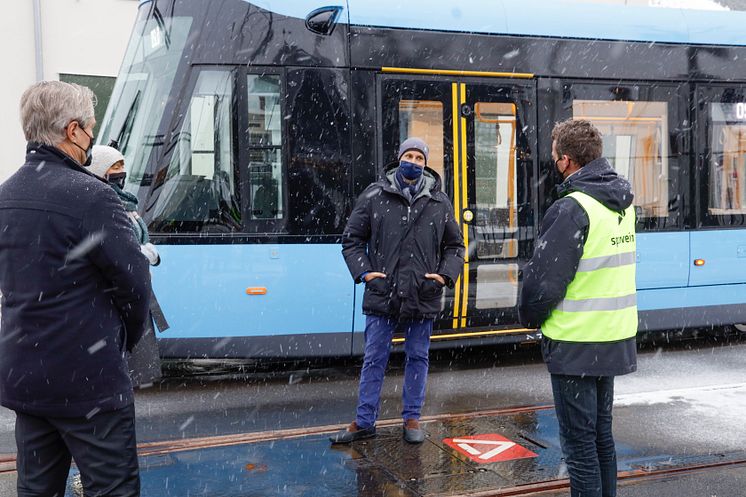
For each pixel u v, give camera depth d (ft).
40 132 8.75
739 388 20.63
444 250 16.10
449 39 22.99
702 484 13.56
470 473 13.84
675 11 26.40
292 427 17.19
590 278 10.75
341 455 14.82
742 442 15.88
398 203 15.57
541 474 13.80
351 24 22.00
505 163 23.63
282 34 21.44
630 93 25.17
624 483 13.60
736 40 26.84
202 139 20.95
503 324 23.71
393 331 15.83
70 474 13.82
